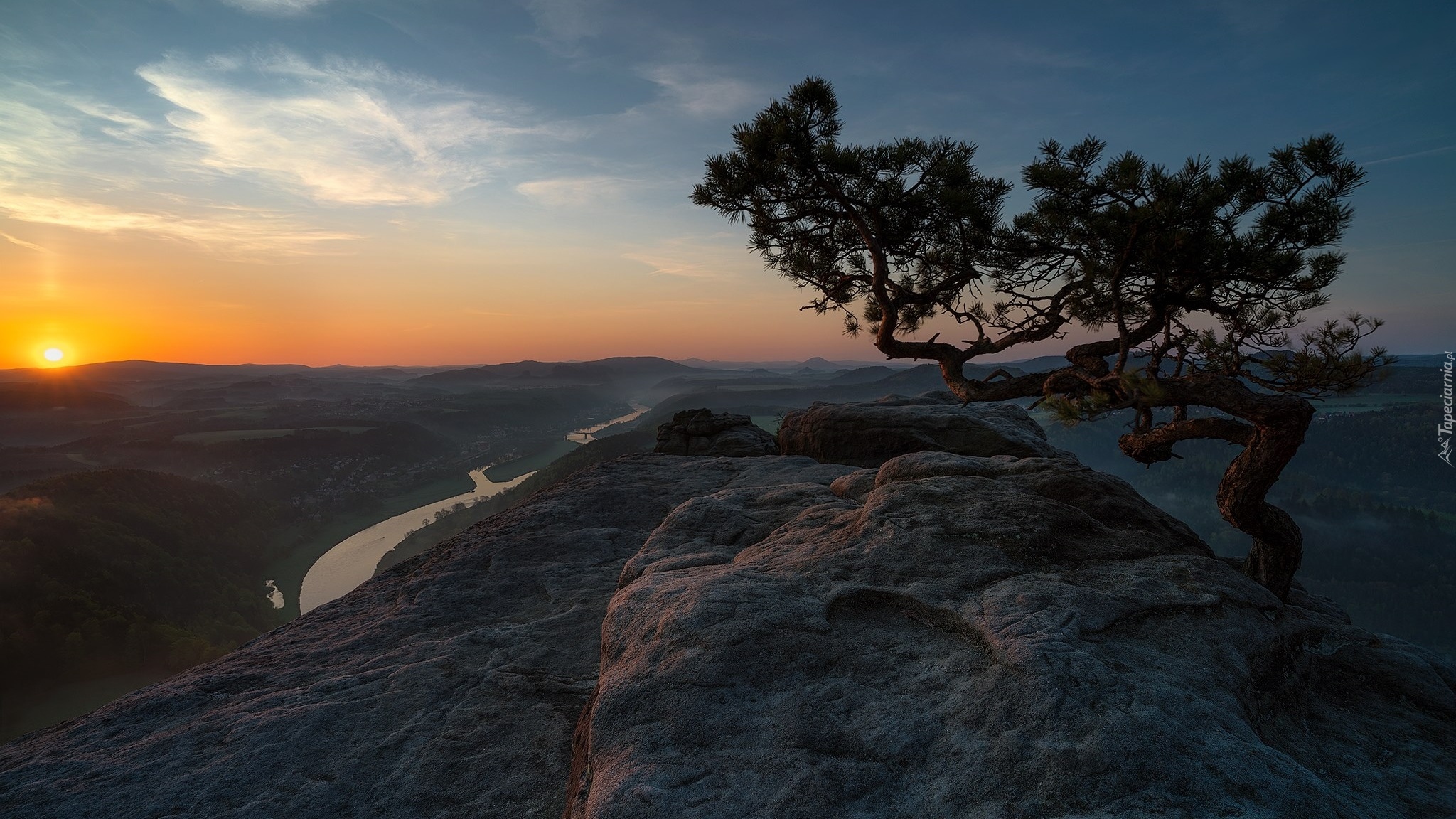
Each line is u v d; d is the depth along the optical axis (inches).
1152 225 290.5
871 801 165.9
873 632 236.7
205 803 231.3
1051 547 283.6
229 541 6914.4
